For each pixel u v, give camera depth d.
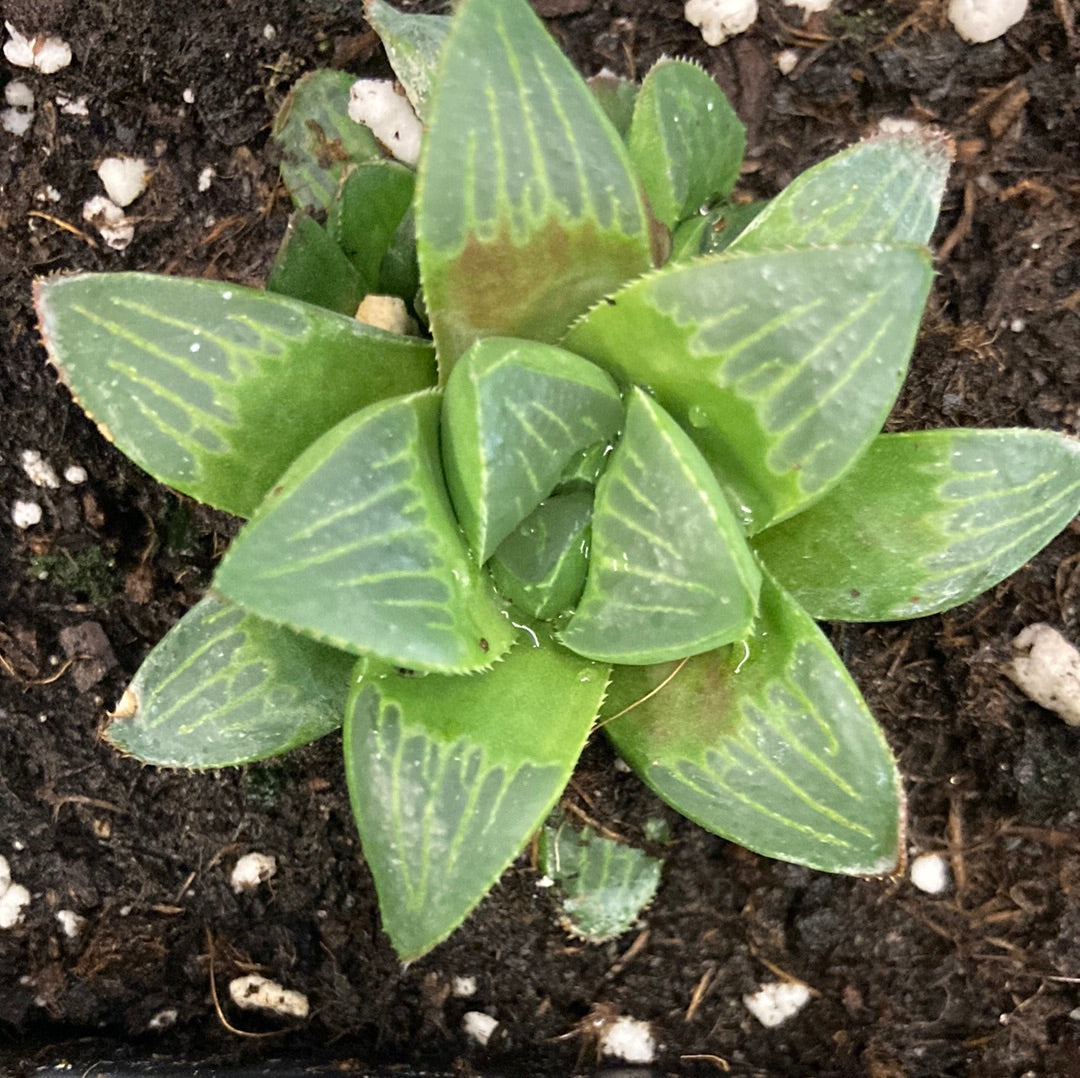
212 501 0.09
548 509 0.09
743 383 0.08
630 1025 0.12
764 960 0.12
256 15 0.12
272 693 0.09
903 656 0.11
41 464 0.12
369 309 0.10
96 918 0.12
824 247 0.07
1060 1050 0.11
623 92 0.10
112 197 0.12
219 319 0.08
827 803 0.08
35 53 0.12
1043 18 0.11
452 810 0.08
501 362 0.08
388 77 0.12
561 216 0.08
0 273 0.12
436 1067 0.11
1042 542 0.09
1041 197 0.12
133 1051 0.12
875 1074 0.11
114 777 0.12
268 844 0.12
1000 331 0.12
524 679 0.09
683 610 0.08
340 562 0.07
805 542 0.09
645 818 0.11
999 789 0.11
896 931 0.11
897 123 0.12
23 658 0.12
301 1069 0.11
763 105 0.12
